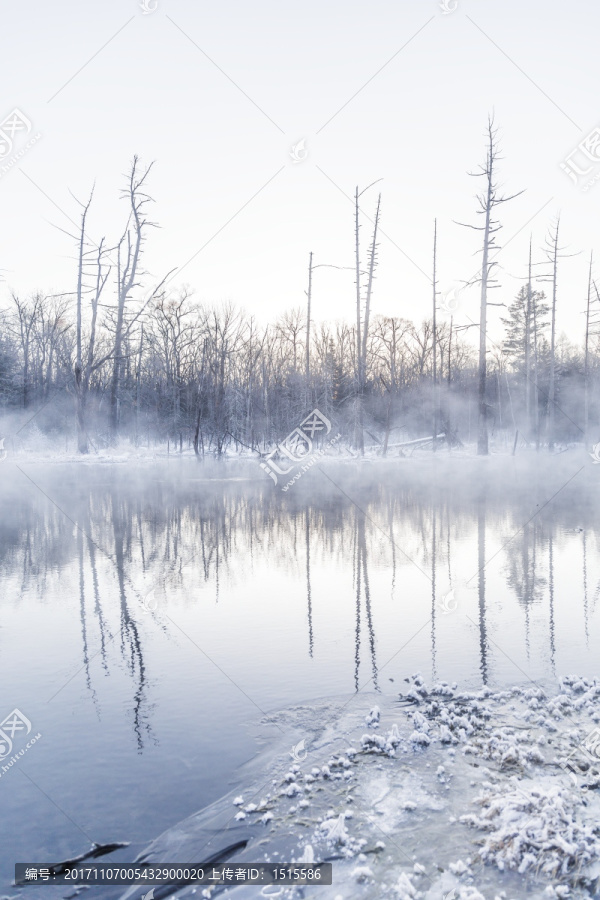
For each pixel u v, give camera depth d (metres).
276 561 10.20
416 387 57.00
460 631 6.65
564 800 3.57
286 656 5.98
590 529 12.90
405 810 3.60
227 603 7.79
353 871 3.11
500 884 3.01
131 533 12.87
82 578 9.10
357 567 9.73
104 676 5.52
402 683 5.34
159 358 51.94
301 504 17.61
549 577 8.92
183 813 3.62
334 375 46.66
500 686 5.25
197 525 13.93
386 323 58.84
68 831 3.46
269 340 56.69
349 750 4.25
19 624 6.99
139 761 4.14
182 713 4.82
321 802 3.69
